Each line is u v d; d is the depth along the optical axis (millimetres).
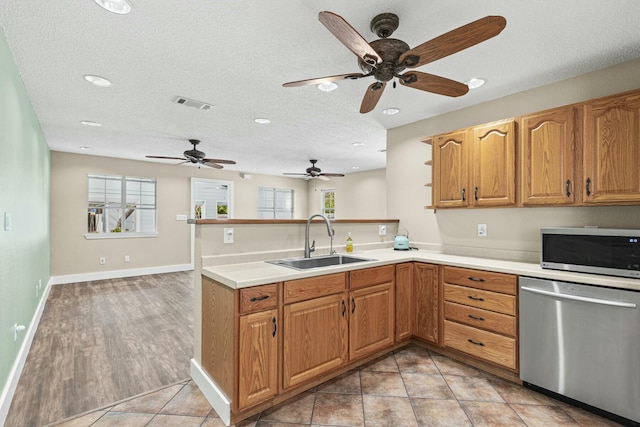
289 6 1695
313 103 3150
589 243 2023
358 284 2420
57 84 2684
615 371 1823
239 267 2283
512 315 2262
